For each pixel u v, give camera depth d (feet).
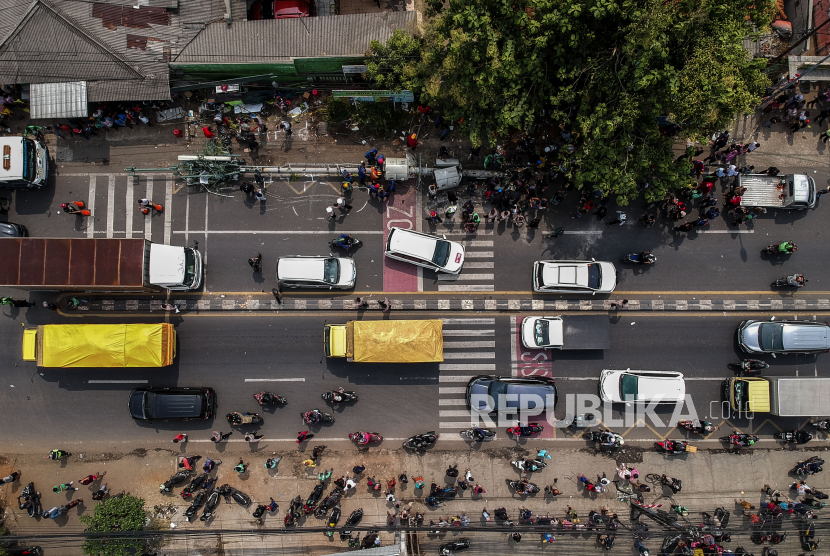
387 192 102.68
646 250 104.78
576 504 101.91
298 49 97.19
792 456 102.99
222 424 102.37
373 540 99.45
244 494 100.68
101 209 103.55
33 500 98.78
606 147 83.97
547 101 96.07
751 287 104.63
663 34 71.26
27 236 102.58
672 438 103.14
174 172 103.50
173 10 97.35
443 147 103.09
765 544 100.83
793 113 101.96
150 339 94.99
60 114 95.76
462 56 81.25
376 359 96.37
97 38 94.27
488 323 103.76
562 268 99.66
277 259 104.06
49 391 101.86
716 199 104.42
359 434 100.42
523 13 77.10
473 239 104.63
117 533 91.56
